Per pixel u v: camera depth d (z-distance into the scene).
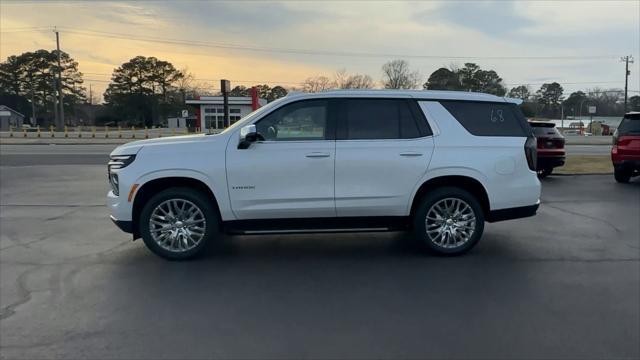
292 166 5.66
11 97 98.12
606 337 3.82
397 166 5.77
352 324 4.05
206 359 3.47
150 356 3.51
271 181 5.67
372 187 5.77
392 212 5.86
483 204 6.07
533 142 6.09
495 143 5.95
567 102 113.31
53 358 3.48
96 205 9.55
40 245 6.51
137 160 5.65
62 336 3.83
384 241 6.74
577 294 4.72
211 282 5.08
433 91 6.09
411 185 5.81
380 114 5.87
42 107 99.25
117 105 99.56
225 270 5.47
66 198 10.38
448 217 5.98
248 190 5.67
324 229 5.88
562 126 84.56
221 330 3.95
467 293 4.75
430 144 5.84
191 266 5.61
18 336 3.83
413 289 4.87
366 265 5.66
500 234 7.11
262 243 6.64
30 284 5.00
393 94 5.93
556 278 5.18
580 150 26.70
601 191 11.19
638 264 5.68
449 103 6.01
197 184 5.81
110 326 4.02
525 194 6.02
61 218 8.30
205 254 6.09
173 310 4.35
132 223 5.75
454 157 5.84
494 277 5.22
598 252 6.17
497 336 3.83
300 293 4.77
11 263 5.70
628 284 5.00
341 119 5.82
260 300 4.59
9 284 4.99
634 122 12.10
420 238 5.93
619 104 107.31
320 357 3.50
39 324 4.04
